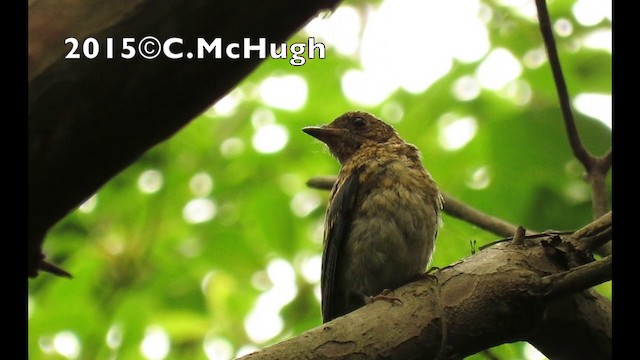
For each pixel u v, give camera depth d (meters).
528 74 12.16
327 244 9.36
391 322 5.96
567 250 6.50
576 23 12.48
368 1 13.49
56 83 4.46
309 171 14.65
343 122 11.14
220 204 14.77
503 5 12.79
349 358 5.71
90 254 14.07
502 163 11.62
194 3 4.46
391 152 9.72
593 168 8.67
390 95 13.66
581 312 6.74
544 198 11.59
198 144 15.09
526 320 6.20
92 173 4.68
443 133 12.52
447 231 10.63
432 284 6.27
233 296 14.15
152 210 14.84
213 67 4.55
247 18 4.52
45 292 13.55
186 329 13.50
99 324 13.30
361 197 9.23
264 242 14.40
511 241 6.65
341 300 9.30
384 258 8.97
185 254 14.64
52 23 4.53
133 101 4.52
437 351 6.03
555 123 11.48
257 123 14.71
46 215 4.77
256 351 5.57
